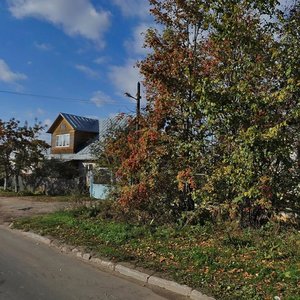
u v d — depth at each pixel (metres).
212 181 10.08
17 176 33.34
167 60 12.45
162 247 9.56
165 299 6.48
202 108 9.62
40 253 9.88
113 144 14.70
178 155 11.73
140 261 8.51
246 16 9.69
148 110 13.34
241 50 9.46
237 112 8.98
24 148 32.44
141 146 12.31
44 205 22.31
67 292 6.64
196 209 11.64
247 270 7.36
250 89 9.11
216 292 6.45
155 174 12.05
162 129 12.55
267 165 9.10
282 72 8.84
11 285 6.91
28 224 14.05
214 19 9.20
